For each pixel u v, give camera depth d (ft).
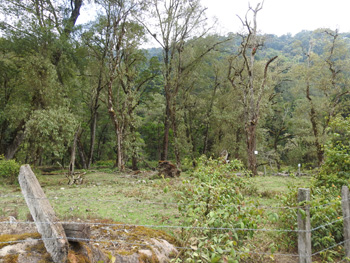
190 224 14.23
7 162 44.60
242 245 14.11
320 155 78.13
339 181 19.66
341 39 78.28
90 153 88.07
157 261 11.28
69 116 55.16
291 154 100.53
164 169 51.83
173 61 80.23
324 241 14.76
